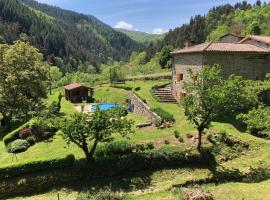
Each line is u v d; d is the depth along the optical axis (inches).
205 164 1128.2
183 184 1019.3
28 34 7081.7
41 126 1370.6
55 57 6963.6
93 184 1029.2
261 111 1000.9
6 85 1691.7
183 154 1122.7
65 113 1838.1
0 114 2023.9
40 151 1224.2
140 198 938.1
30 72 1739.7
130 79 2989.7
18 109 1759.4
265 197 888.9
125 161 1077.8
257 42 1732.3
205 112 1104.2
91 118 1052.5
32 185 1012.5
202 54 1457.9
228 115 1450.5
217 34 4653.1
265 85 1417.3
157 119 1391.5
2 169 1008.2
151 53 6166.3
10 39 6284.5
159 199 924.6
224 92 1071.6
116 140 1171.3
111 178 1058.1
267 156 1157.1
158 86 2075.5
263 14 5088.6
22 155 1219.2
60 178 1029.8
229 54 1493.6
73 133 1007.6
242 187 975.0
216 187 992.2
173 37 6382.9
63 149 1201.4
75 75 4045.3
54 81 4020.7
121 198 932.0
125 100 2204.7
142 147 1144.8
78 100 2421.3
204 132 1259.8
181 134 1266.0
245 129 1357.0
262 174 1050.7
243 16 5679.1
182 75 1689.2
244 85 1222.3
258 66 1574.8
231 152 1181.1
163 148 1140.5
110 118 1074.1
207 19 6604.3
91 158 1062.4
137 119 1551.4
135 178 1053.8
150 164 1099.3
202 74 1119.6
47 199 963.3
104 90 2635.3
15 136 1380.4
